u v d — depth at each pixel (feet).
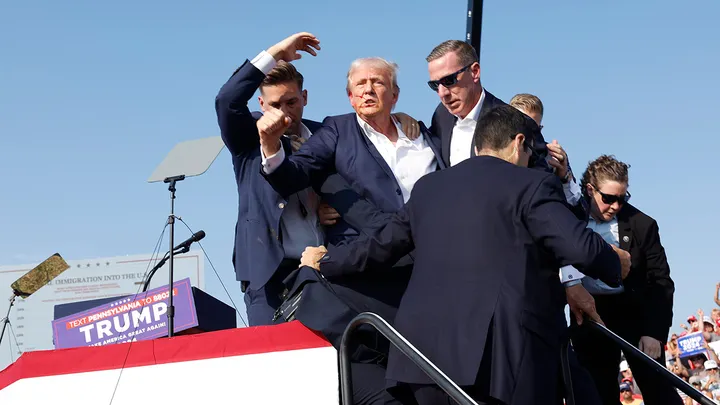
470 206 13.57
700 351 35.96
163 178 20.79
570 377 14.47
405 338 13.33
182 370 14.03
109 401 13.88
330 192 16.70
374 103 16.79
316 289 15.34
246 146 17.16
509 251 13.23
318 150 16.75
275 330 14.28
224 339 14.17
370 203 16.52
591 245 12.90
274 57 16.99
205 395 13.94
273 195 16.60
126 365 14.02
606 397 19.36
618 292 19.15
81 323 18.99
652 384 19.12
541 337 13.00
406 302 13.67
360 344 15.08
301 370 14.12
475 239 13.33
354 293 15.39
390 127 17.35
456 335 12.93
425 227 13.94
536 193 13.39
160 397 13.92
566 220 13.08
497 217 13.38
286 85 17.79
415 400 14.82
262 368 14.07
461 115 17.92
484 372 12.75
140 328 18.98
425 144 17.57
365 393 14.94
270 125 15.57
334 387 14.08
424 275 13.62
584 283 19.19
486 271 13.15
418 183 14.55
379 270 14.96
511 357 12.71
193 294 19.16
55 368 13.97
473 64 17.85
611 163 19.08
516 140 14.48
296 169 16.22
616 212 19.25
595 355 19.52
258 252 16.37
